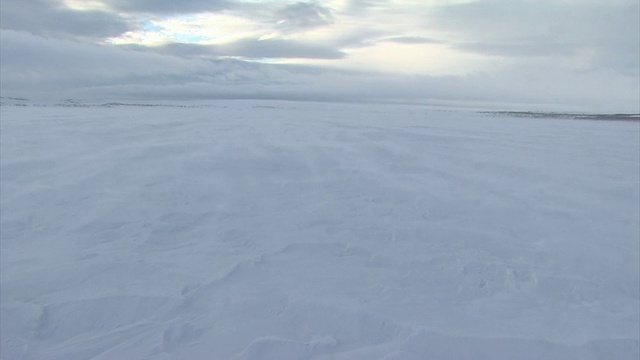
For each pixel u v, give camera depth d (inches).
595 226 193.6
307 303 112.3
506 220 195.9
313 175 255.6
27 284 123.3
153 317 106.5
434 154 334.0
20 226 168.6
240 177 244.5
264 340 95.1
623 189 256.5
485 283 133.2
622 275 146.6
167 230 169.6
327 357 90.4
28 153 278.4
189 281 125.8
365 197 219.3
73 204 194.1
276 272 133.3
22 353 93.8
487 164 308.2
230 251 149.9
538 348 96.1
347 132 438.6
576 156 359.9
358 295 119.1
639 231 190.1
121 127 405.7
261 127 457.1
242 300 114.1
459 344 95.8
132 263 138.3
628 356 95.7
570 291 131.5
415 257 150.8
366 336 99.0
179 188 221.0
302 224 179.6
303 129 453.1
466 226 185.6
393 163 295.4
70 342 97.7
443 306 115.1
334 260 145.0
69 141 322.7
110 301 113.3
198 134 378.9
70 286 122.3
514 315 112.1
